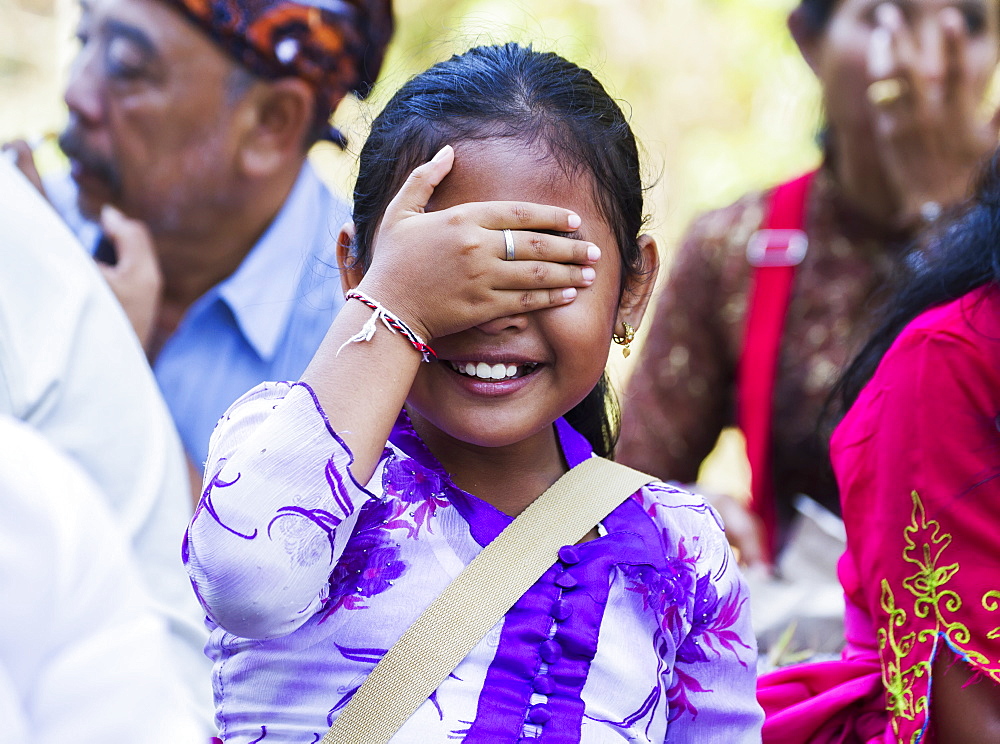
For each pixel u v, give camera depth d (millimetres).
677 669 3496
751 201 7102
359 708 2990
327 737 2973
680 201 13484
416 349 2969
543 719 3010
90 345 4270
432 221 2967
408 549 3162
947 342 3617
